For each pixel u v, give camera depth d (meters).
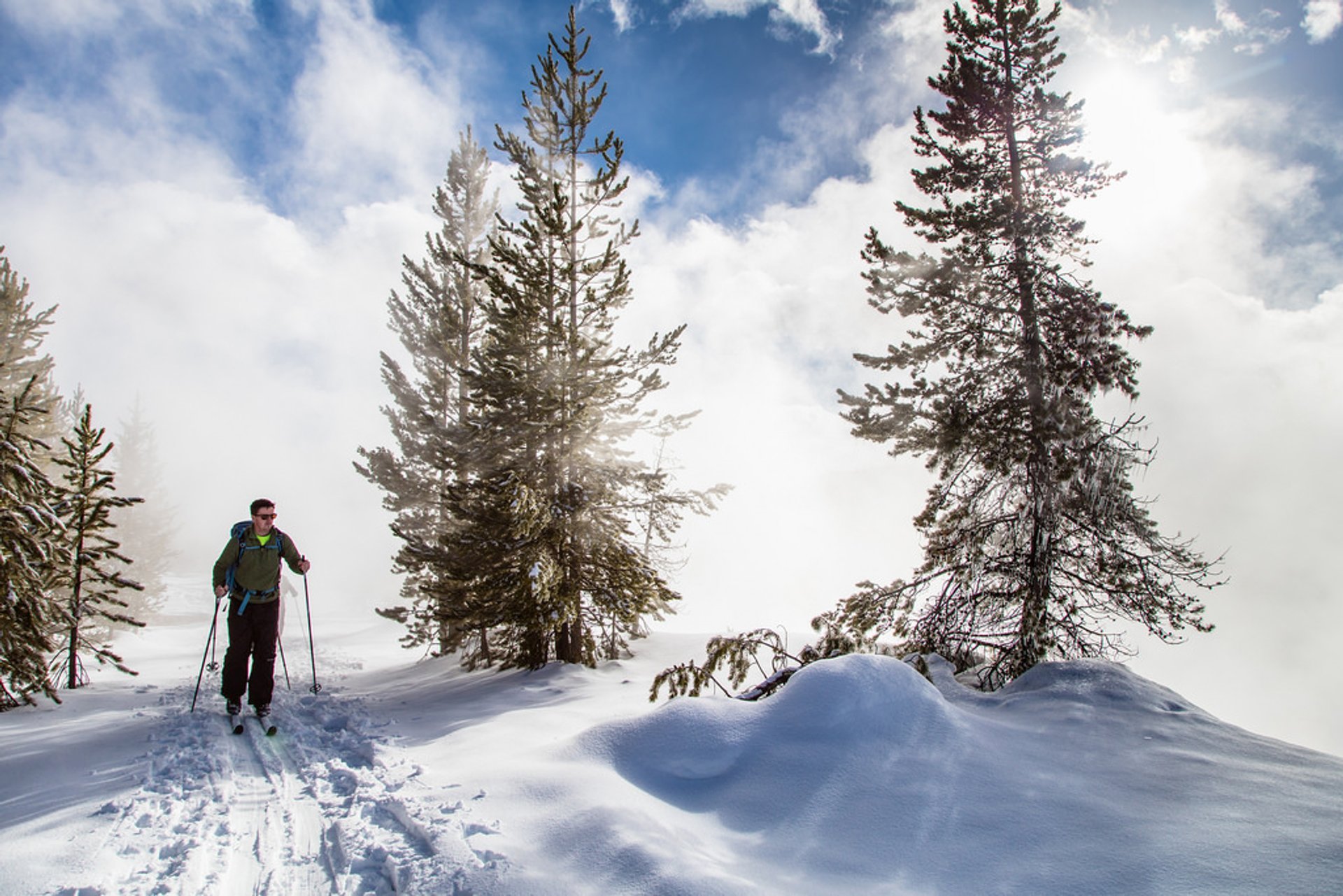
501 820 3.30
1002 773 3.85
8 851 3.00
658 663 11.55
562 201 11.02
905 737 4.10
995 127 10.18
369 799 3.80
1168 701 5.63
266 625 5.97
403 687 10.59
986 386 9.58
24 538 6.81
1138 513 8.71
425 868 2.85
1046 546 8.70
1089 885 2.76
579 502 10.71
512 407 11.12
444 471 15.60
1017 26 9.96
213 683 8.59
